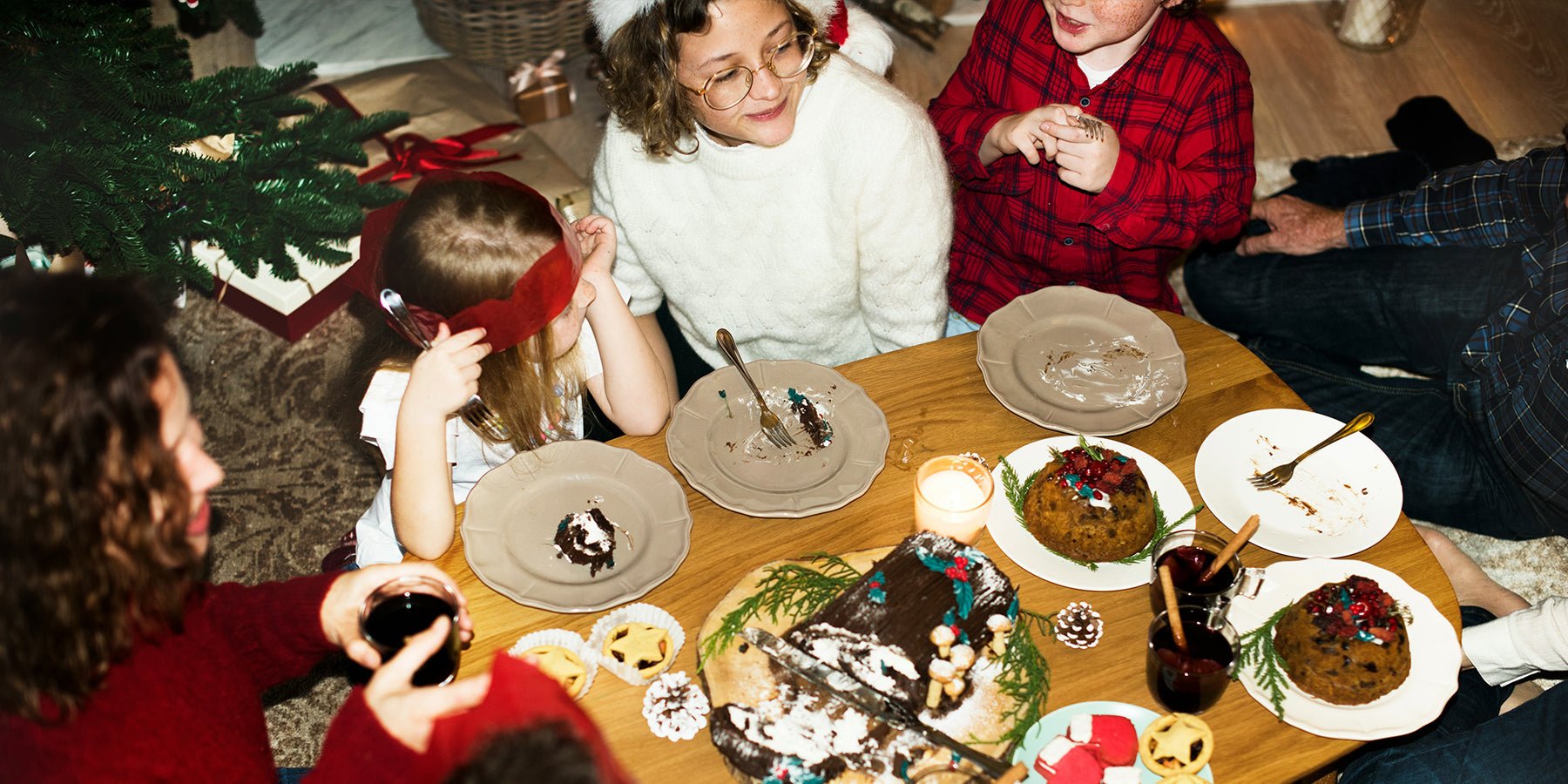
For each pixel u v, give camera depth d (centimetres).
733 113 176
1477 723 179
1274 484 158
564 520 151
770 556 149
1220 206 208
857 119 186
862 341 227
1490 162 235
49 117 211
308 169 254
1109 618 142
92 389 93
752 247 204
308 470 270
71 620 100
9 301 94
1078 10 189
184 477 105
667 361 218
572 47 363
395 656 117
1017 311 181
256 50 369
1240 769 127
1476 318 238
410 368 171
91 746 110
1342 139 352
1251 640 139
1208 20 211
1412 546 152
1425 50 383
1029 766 126
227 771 124
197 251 285
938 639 130
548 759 67
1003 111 224
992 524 153
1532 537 230
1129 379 171
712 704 129
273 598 136
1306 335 266
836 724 125
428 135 321
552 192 312
